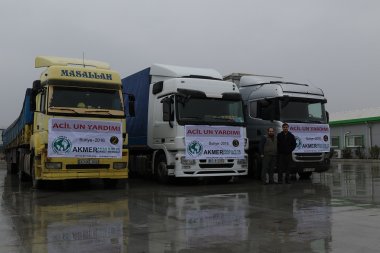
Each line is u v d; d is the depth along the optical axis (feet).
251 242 20.70
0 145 123.75
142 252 19.16
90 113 40.73
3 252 19.13
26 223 25.53
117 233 22.77
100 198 36.29
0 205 32.65
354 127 116.26
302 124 50.39
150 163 51.26
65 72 40.63
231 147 46.37
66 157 39.63
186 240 21.18
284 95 49.83
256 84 53.98
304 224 24.72
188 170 44.29
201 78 47.78
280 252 18.94
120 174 42.04
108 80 42.11
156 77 49.70
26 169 48.91
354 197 36.06
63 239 21.53
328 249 19.30
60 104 39.96
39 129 41.60
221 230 23.31
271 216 27.30
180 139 44.14
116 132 41.78
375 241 20.62
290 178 55.47
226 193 39.32
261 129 52.11
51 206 31.94
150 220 26.23
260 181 51.57
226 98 46.65
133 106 44.34
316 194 38.22
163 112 45.47
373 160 99.04
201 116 45.32
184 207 31.07
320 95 52.65
